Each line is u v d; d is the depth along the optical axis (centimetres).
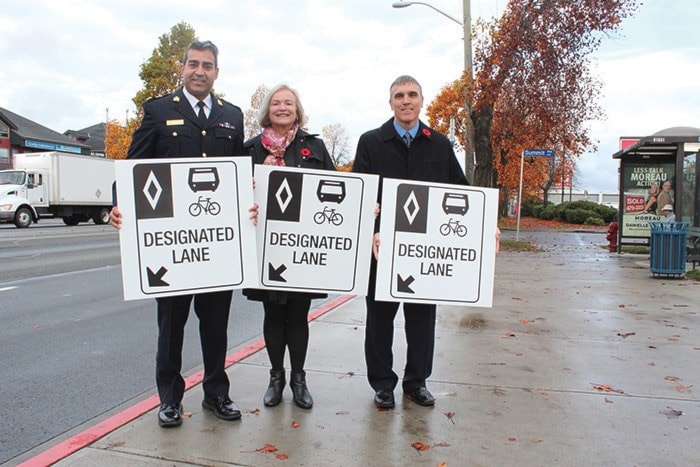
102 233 2316
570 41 1878
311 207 402
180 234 369
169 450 330
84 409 428
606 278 1088
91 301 859
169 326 370
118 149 5528
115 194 369
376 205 409
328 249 405
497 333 626
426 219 407
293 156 413
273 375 413
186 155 372
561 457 327
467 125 1977
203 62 372
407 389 421
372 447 337
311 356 530
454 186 410
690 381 464
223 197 375
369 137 425
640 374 482
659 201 1593
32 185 2764
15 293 925
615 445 343
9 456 346
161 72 4984
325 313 736
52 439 373
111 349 596
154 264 366
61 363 546
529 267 1273
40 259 1394
